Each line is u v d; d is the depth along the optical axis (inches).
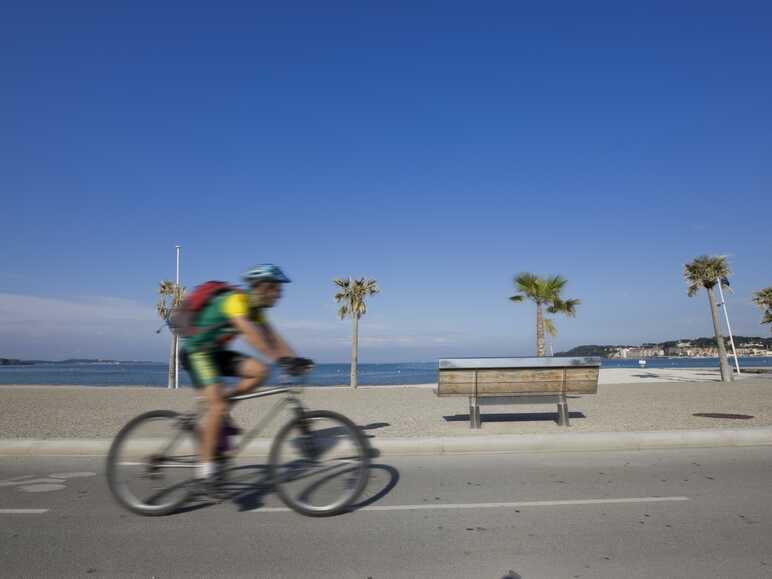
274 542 159.9
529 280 861.2
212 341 173.5
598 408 536.7
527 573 136.3
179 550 153.9
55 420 470.6
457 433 358.6
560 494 211.9
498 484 228.5
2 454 295.6
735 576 133.3
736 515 183.3
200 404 181.8
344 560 145.9
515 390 384.8
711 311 1306.6
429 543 158.6
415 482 232.4
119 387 1386.6
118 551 153.3
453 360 378.9
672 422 403.5
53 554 151.3
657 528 170.7
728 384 1087.6
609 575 134.5
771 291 1578.5
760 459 273.3
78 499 208.7
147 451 185.8
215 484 182.9
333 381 2445.9
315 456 185.0
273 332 182.5
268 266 175.5
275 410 184.2
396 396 848.9
